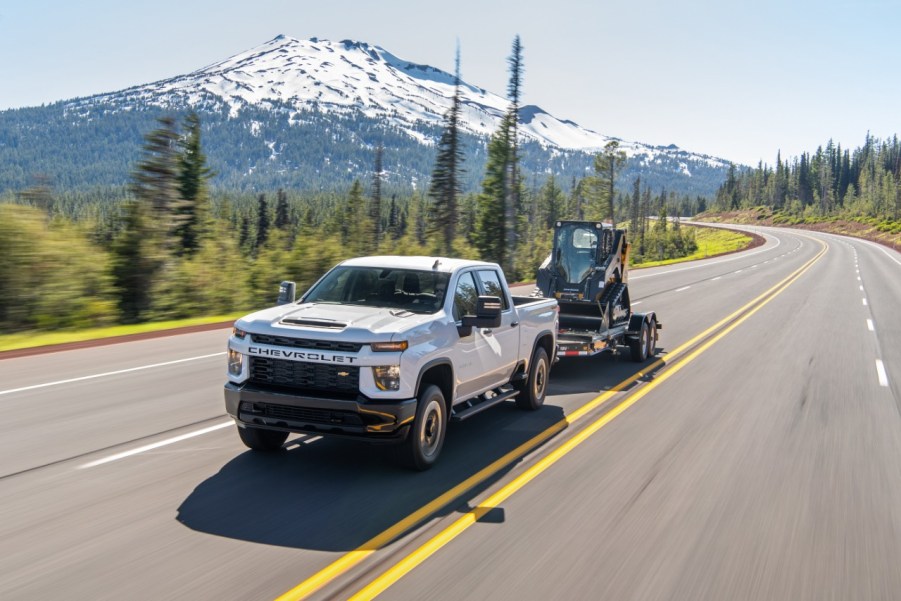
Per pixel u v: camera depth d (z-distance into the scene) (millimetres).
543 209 162500
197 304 22906
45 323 17719
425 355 6414
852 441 8359
